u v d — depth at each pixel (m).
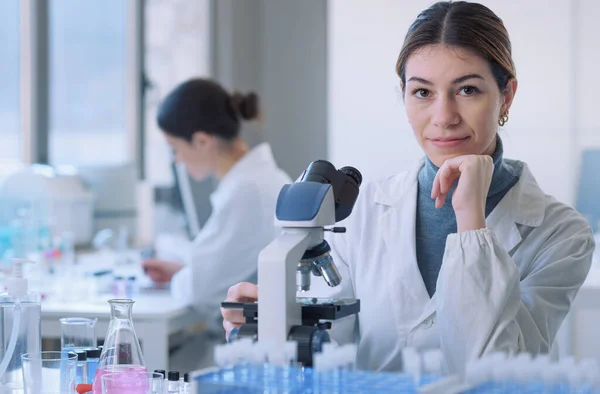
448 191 1.57
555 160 4.50
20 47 4.57
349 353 1.16
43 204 4.11
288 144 5.88
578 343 3.41
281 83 5.88
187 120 3.01
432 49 1.54
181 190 4.09
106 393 1.45
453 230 1.70
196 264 3.02
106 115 5.21
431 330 1.66
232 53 5.87
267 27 5.88
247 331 1.26
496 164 1.67
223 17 5.88
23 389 1.59
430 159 1.65
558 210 1.72
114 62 5.27
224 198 3.05
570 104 4.47
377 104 4.59
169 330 2.91
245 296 1.41
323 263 1.33
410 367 1.13
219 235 3.04
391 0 4.55
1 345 1.67
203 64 5.91
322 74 5.81
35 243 3.77
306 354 1.19
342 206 1.34
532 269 1.66
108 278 3.29
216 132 3.03
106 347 1.55
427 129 1.59
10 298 1.77
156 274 3.31
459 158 1.51
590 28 4.44
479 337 1.43
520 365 1.10
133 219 4.73
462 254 1.46
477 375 1.11
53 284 3.23
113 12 5.25
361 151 4.62
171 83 5.72
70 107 4.90
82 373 1.65
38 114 4.61
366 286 1.75
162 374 1.57
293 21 5.84
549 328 1.60
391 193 1.80
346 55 4.62
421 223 1.74
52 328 2.82
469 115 1.54
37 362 1.58
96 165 4.74
